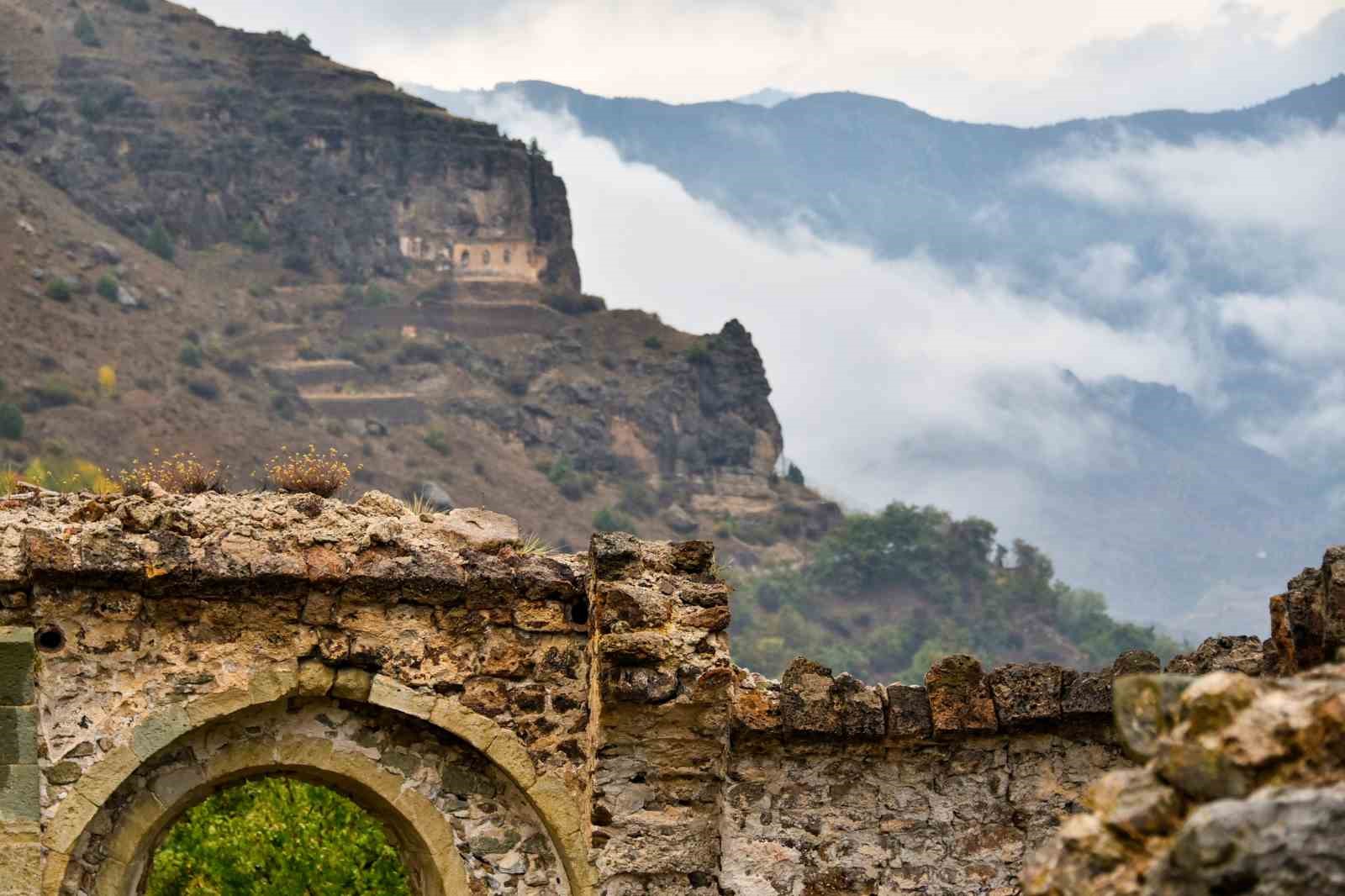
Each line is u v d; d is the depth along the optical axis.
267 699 16.41
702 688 16.23
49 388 170.50
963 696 16.45
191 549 16.22
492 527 17.17
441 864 16.89
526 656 17.00
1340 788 6.32
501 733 16.84
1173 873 6.36
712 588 16.53
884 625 190.62
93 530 16.05
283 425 188.38
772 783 16.62
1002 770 16.72
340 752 16.84
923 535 197.75
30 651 15.86
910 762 16.72
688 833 16.48
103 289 197.38
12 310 183.00
